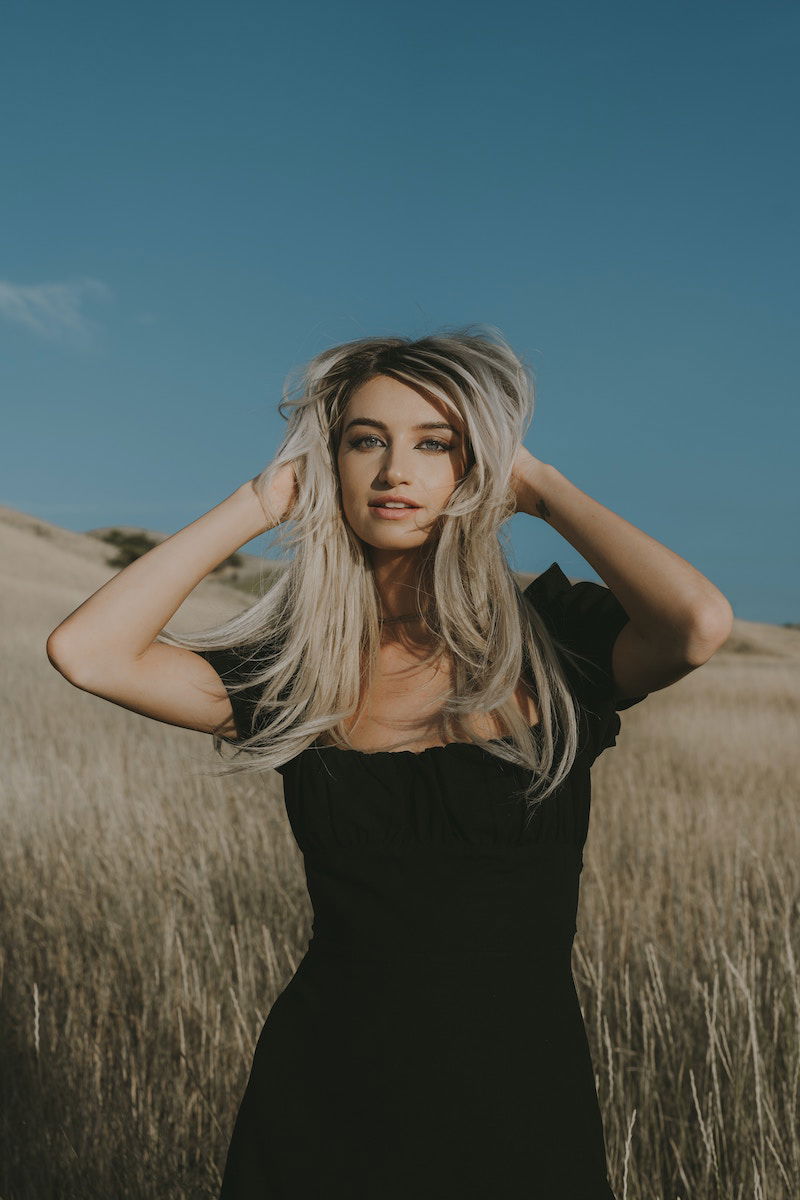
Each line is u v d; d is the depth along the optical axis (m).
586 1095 1.78
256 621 2.19
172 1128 3.27
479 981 1.76
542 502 2.02
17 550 51.66
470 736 1.93
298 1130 1.77
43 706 12.83
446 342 2.06
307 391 2.17
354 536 2.17
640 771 10.40
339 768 1.91
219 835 6.00
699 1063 3.42
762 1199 2.73
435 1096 1.70
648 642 1.85
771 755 12.38
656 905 5.16
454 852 1.81
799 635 50.56
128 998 4.25
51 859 5.79
